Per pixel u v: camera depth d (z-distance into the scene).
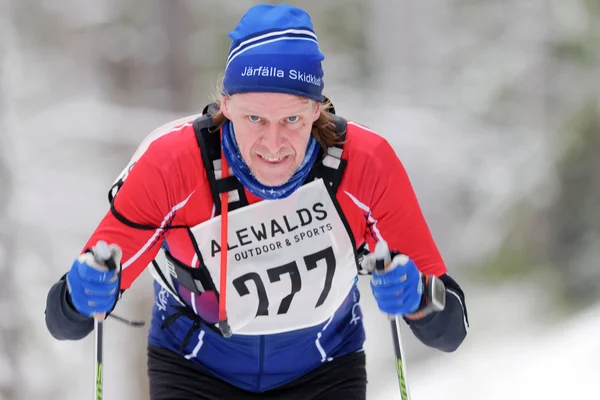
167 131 8.98
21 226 30.94
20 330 29.20
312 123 8.40
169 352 9.87
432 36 55.94
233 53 8.34
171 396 9.68
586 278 42.19
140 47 44.78
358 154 8.74
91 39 47.41
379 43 57.09
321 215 8.81
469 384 29.27
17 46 42.97
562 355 27.33
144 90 44.91
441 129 50.53
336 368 9.88
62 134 41.47
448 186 49.00
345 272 9.20
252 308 9.12
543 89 50.84
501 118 51.69
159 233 8.77
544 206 43.81
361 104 53.72
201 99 50.69
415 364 41.38
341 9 57.25
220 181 8.64
